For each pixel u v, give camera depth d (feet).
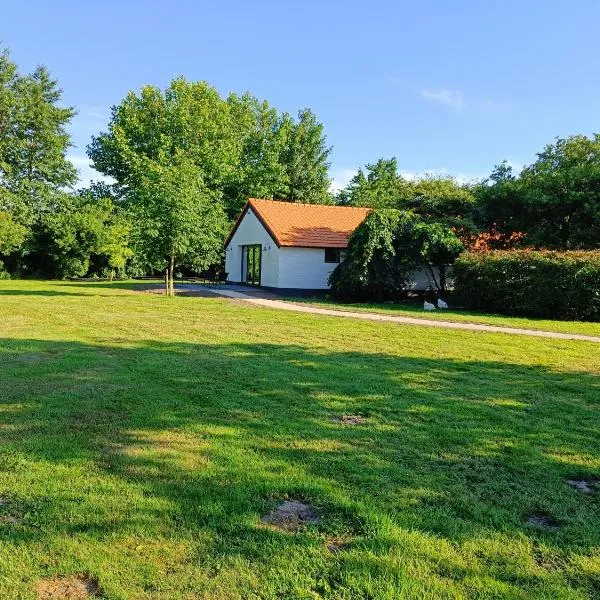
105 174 136.56
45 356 27.20
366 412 18.84
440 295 72.49
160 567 9.24
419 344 34.81
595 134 91.35
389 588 8.76
